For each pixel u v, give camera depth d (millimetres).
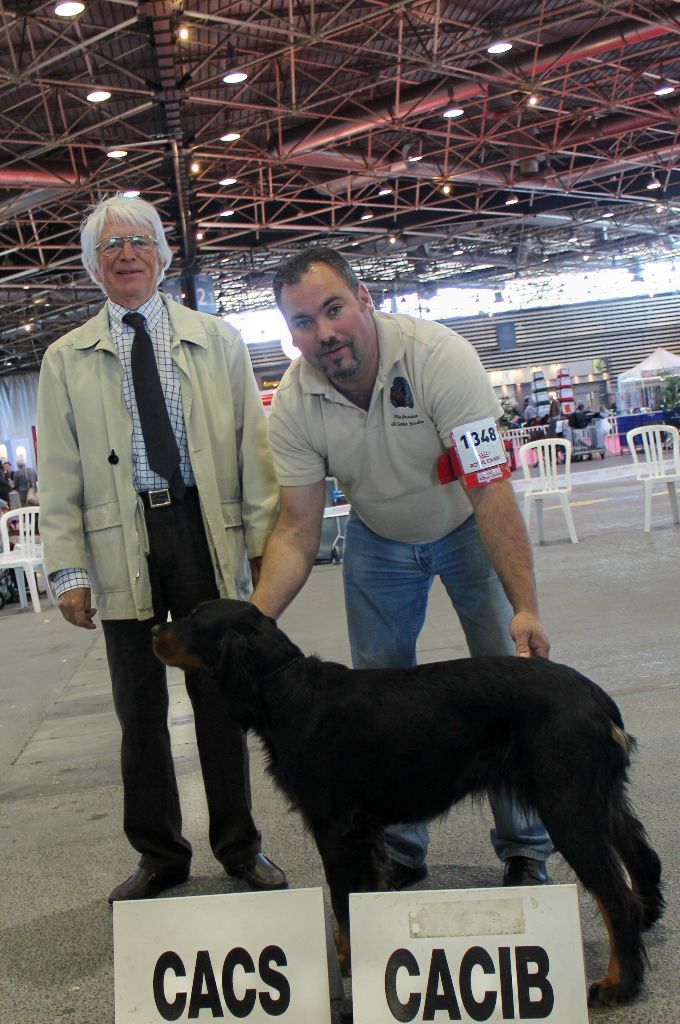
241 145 21016
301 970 2084
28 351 38531
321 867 3137
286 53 15727
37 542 14469
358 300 2559
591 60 18656
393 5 13930
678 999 2164
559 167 26641
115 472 2965
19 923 2961
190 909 2127
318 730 2273
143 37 14430
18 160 17938
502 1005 2010
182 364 2979
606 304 42531
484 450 2617
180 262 25766
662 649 5383
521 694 2197
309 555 2922
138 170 20281
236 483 3090
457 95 18016
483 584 2881
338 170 22703
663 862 2811
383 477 2760
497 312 42500
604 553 9359
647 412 28344
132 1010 2105
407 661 3004
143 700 3033
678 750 3748
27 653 8406
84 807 4039
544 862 2777
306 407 2750
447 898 2049
